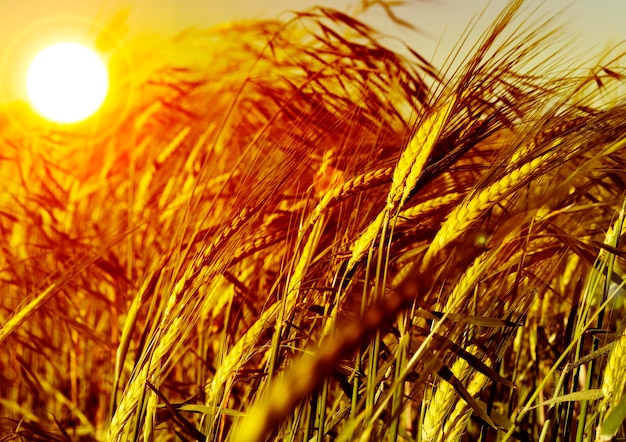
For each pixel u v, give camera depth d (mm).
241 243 891
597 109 855
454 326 808
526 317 959
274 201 942
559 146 811
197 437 849
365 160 883
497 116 841
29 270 1189
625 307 847
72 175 1498
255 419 502
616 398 801
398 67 993
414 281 585
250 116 1211
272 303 883
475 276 786
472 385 854
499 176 801
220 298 1025
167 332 845
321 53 1114
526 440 919
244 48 1281
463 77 808
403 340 780
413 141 801
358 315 770
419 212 866
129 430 850
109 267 1104
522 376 1014
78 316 1177
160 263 892
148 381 840
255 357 1003
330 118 930
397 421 779
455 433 848
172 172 1251
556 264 867
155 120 1453
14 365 1130
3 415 1076
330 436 938
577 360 827
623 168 864
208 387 942
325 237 904
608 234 836
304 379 516
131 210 1184
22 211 1359
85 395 1128
